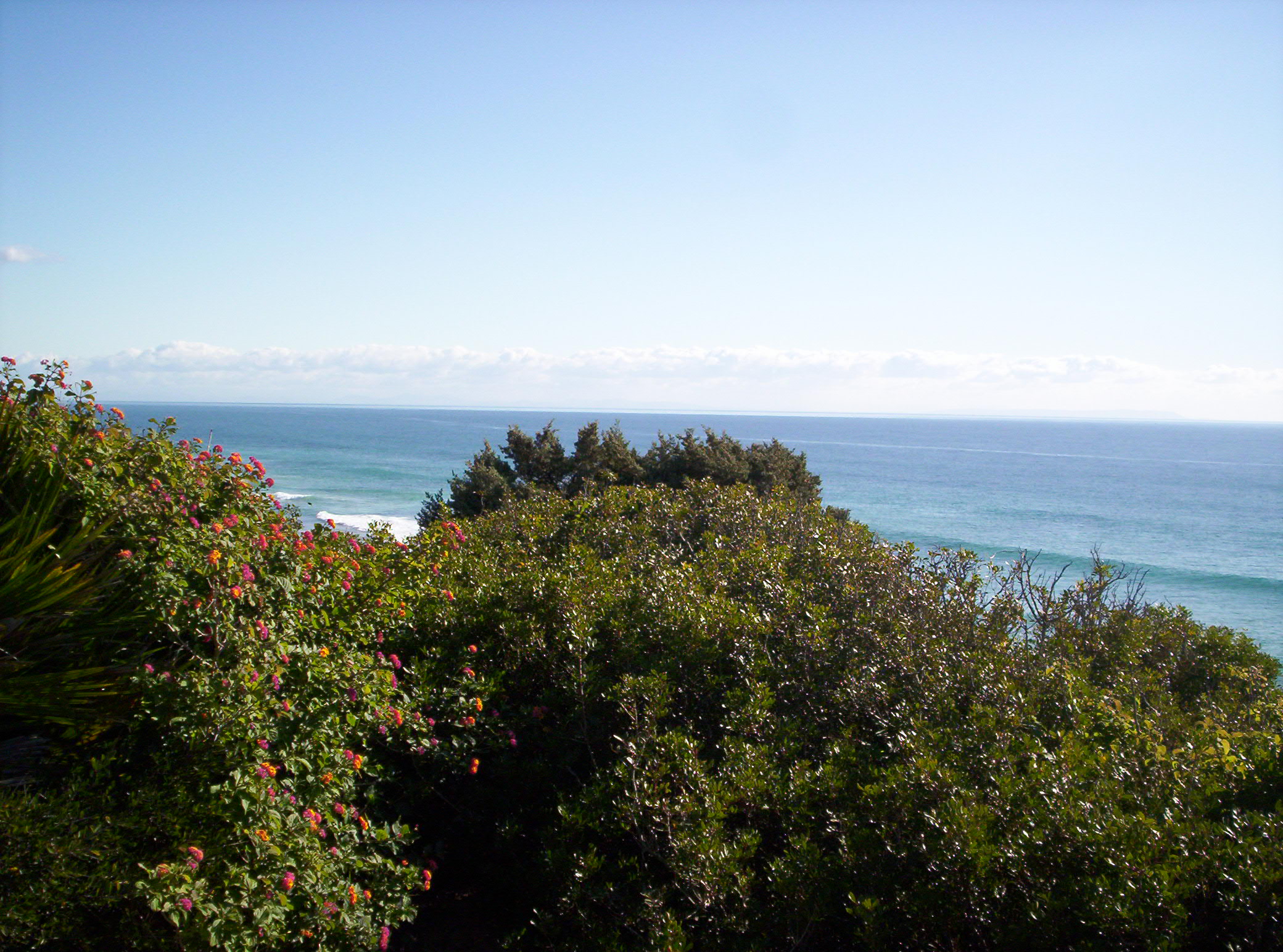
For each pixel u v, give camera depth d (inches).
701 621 246.7
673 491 476.7
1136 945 139.3
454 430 7559.1
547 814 211.3
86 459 183.8
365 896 158.2
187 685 144.2
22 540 162.4
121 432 218.1
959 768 184.7
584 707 221.3
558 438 973.2
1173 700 252.7
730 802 186.4
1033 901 148.7
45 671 150.5
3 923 115.1
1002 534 2359.7
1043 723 219.6
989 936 153.4
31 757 140.9
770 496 487.2
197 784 142.5
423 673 215.3
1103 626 311.9
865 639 253.0
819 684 236.8
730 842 179.0
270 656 162.2
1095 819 159.3
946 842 156.9
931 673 235.6
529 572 274.8
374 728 191.5
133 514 177.3
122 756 147.7
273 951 137.1
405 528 1692.9
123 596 163.0
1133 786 184.2
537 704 239.8
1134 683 255.4
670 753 199.5
